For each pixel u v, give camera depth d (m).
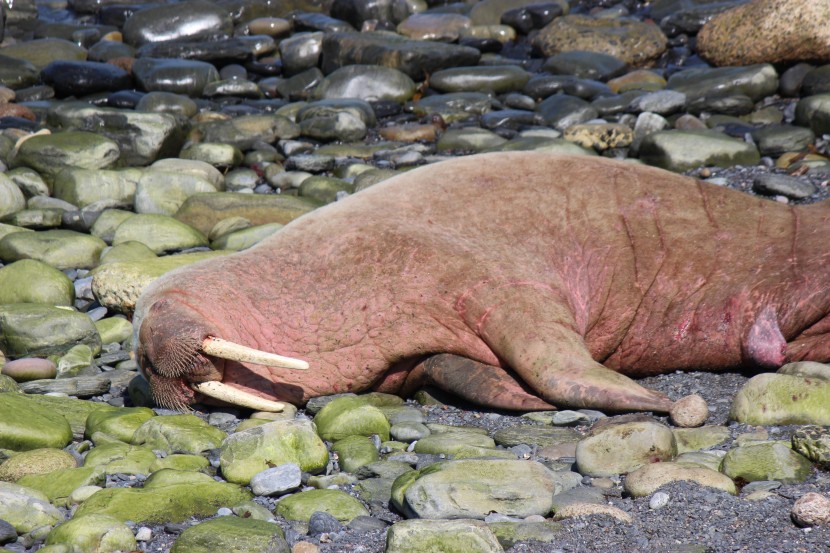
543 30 69.38
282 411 21.72
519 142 47.03
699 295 22.98
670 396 21.72
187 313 21.70
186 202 38.12
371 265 22.62
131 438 20.14
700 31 59.72
